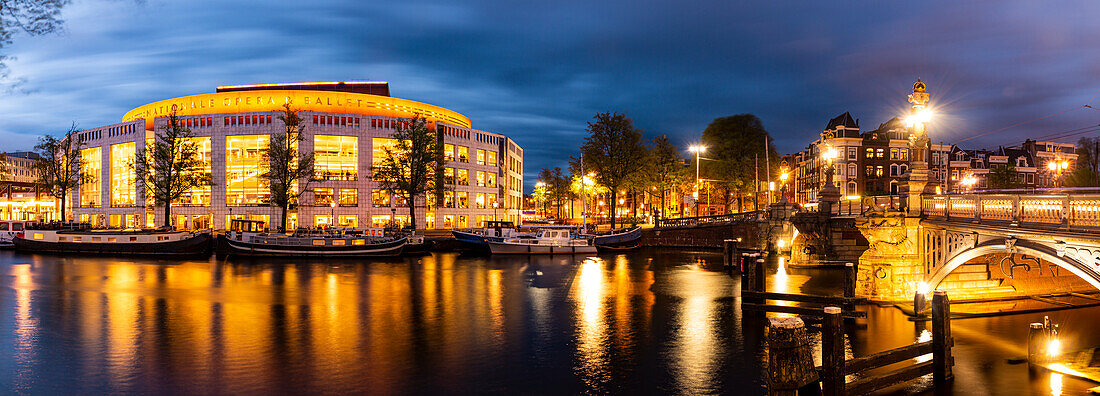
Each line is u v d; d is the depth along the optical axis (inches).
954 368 629.6
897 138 3531.0
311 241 1991.9
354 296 1147.9
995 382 584.7
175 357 696.4
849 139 3449.8
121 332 819.4
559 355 713.0
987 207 721.6
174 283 1326.3
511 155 4303.6
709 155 2994.6
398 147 2652.6
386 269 1648.6
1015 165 3794.3
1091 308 909.8
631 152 2620.6
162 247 1994.3
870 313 896.9
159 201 2736.2
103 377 622.5
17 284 1294.3
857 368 500.7
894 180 3474.4
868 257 989.2
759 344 762.8
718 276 1477.6
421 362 682.8
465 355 713.0
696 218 2549.2
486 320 915.4
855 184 3449.8
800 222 1530.5
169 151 2721.5
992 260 964.0
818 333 811.4
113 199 3336.6
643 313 969.5
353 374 637.3
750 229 2260.1
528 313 972.6
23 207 3814.0
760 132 2925.7
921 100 946.7
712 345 757.9
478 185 3540.8
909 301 952.9
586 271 1598.2
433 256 2089.1
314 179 2723.9
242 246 1972.2
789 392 402.9
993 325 810.2
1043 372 614.9
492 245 2117.4
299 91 3216.0
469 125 4114.2
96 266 1684.3
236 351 722.8
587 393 581.0
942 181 3602.4
